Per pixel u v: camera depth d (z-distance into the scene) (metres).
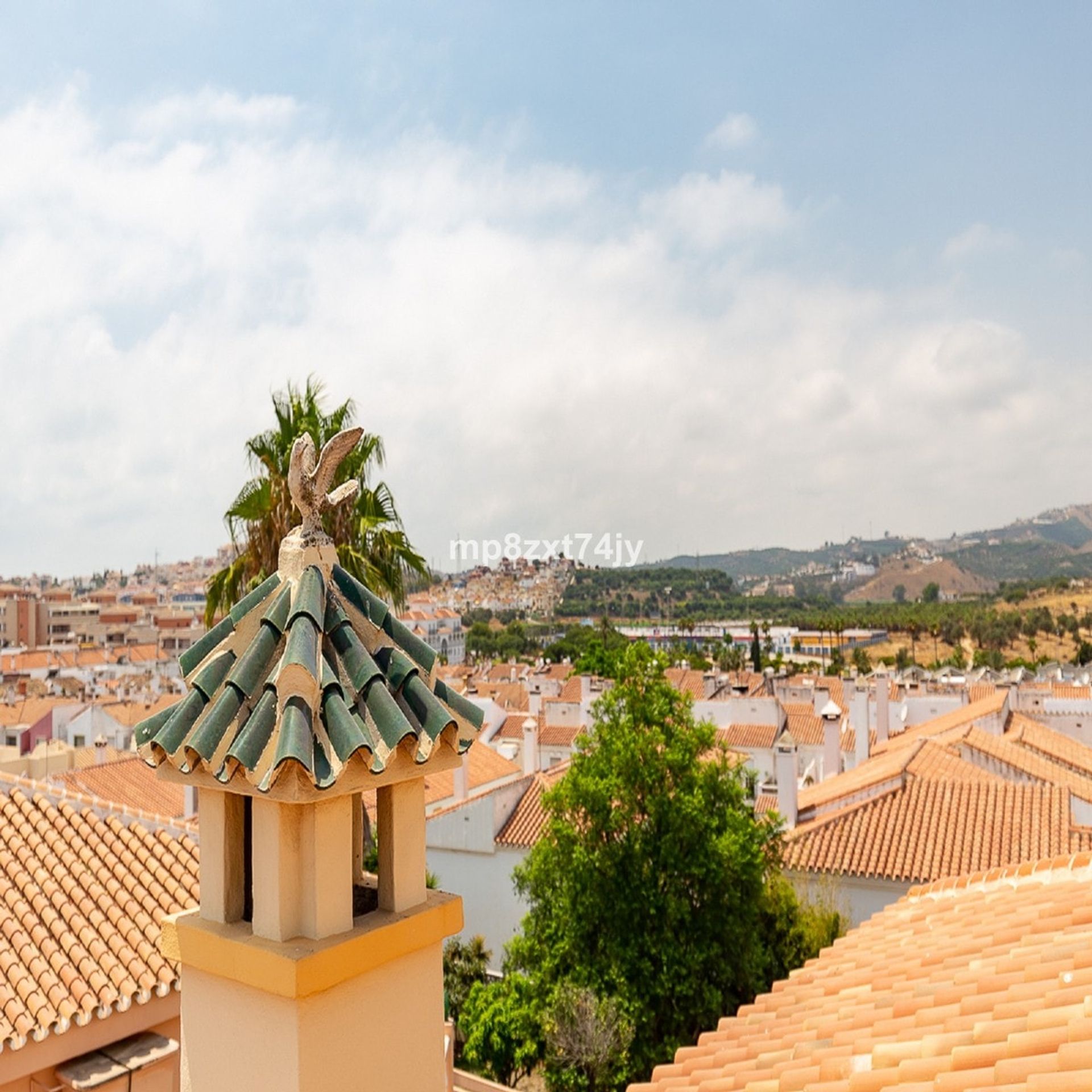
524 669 93.38
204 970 3.86
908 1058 6.26
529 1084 20.75
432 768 4.02
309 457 4.34
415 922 4.00
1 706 62.06
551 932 18.92
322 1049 3.66
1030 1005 6.42
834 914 20.02
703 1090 7.16
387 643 4.25
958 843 21.16
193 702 3.93
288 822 3.73
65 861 12.08
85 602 157.12
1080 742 39.41
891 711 46.19
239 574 17.20
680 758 18.36
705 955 17.61
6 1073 9.12
